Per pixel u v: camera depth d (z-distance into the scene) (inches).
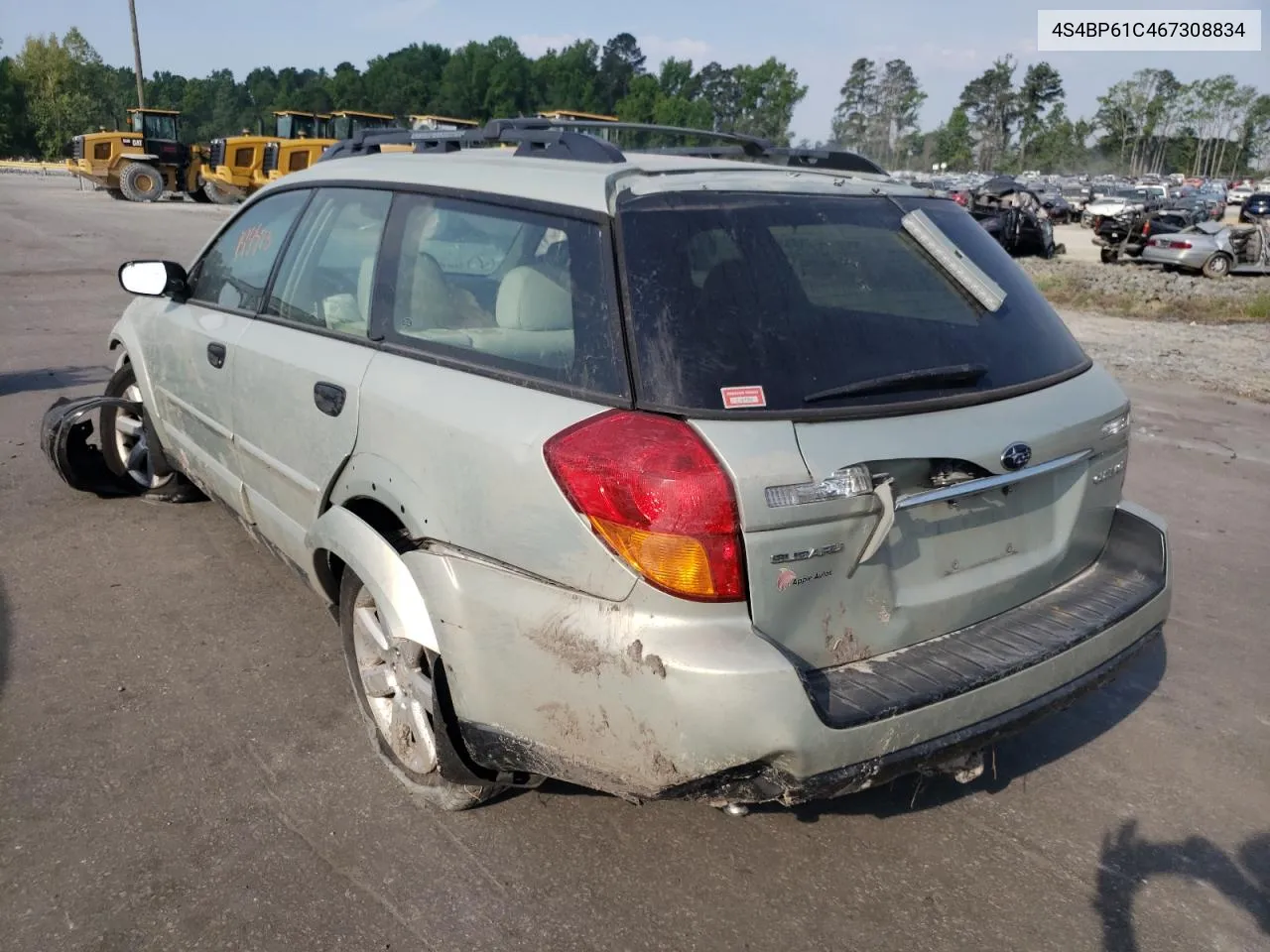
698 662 86.8
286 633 159.3
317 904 102.7
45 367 346.3
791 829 117.8
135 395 210.5
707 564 87.1
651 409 92.0
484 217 113.4
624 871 109.7
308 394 128.3
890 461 94.5
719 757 87.7
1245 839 119.8
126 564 182.9
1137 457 285.3
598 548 90.4
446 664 103.0
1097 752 137.3
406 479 109.4
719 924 102.8
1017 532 110.8
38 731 130.6
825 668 95.9
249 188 1288.1
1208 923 106.1
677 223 101.7
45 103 3885.3
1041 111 4987.7
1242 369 430.0
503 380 103.0
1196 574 200.2
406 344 117.0
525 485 95.1
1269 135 4889.3
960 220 126.0
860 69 5113.2
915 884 110.1
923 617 102.2
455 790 114.7
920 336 104.6
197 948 96.8
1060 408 110.4
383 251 125.9
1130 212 1008.2
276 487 141.9
